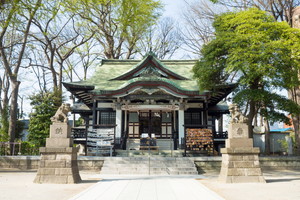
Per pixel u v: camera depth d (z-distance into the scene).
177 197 7.32
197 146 18.78
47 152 9.91
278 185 9.26
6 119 24.67
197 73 17.59
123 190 8.42
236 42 15.20
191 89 20.84
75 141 19.05
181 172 14.11
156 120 22.42
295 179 11.02
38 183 9.61
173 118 22.23
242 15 15.36
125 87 19.80
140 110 21.89
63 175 9.76
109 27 31.09
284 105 15.33
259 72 14.24
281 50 14.24
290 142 20.84
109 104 22.14
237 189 8.47
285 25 14.74
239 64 14.84
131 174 13.78
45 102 22.52
